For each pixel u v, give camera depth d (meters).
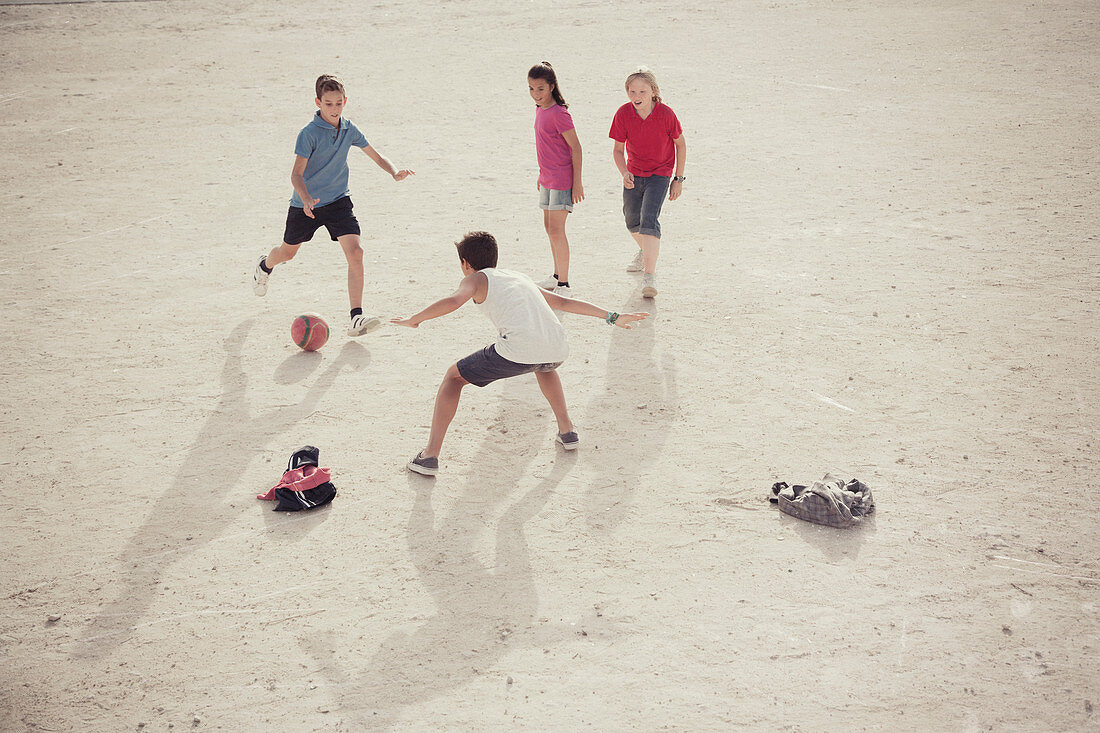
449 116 14.96
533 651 4.53
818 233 9.95
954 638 4.57
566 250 8.46
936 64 16.92
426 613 4.79
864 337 7.67
